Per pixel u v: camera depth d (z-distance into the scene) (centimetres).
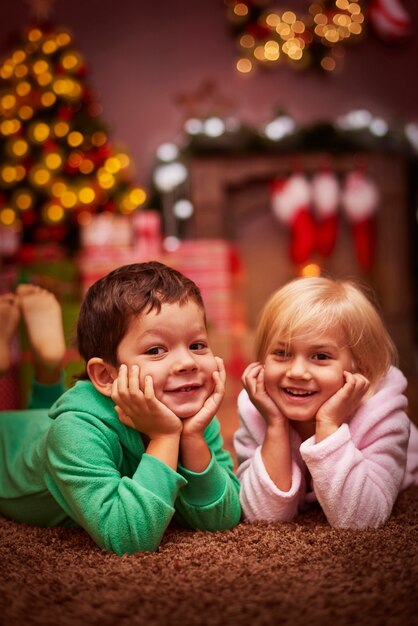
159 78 479
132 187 391
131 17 479
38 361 142
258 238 456
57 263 298
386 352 115
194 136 438
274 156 445
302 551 92
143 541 92
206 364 100
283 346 107
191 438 99
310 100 482
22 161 368
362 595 76
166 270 104
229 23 478
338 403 104
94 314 103
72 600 77
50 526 112
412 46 486
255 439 117
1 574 86
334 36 464
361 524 101
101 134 382
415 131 467
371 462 107
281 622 70
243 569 85
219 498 101
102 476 96
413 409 235
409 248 457
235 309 339
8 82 445
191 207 441
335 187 423
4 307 146
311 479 114
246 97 480
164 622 71
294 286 112
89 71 444
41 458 106
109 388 101
